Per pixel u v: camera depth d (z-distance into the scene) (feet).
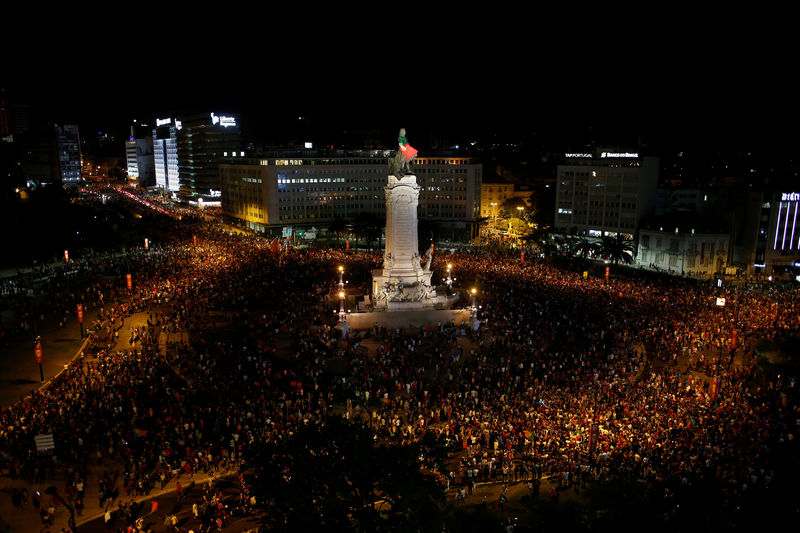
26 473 161.58
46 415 191.52
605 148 596.70
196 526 136.98
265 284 375.66
